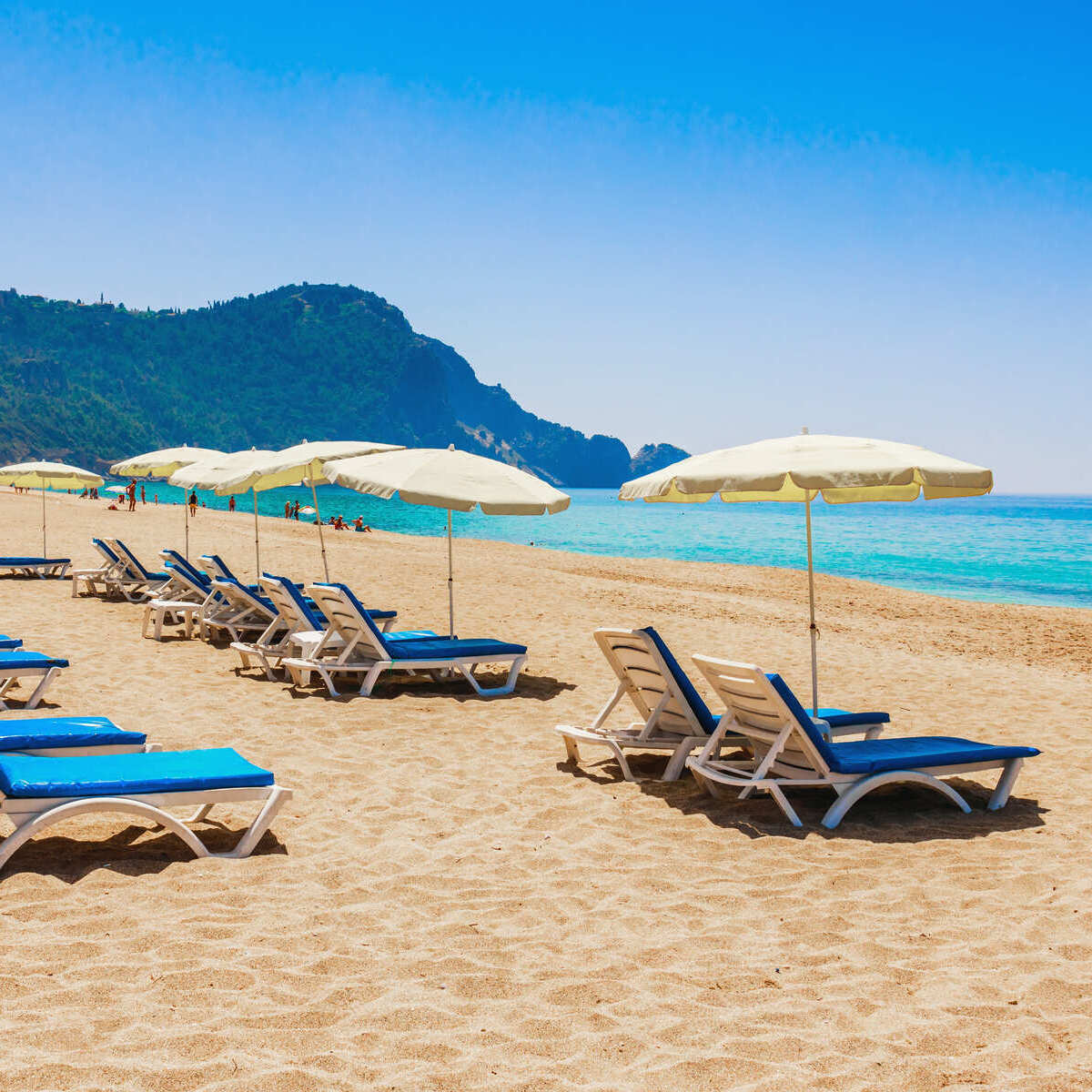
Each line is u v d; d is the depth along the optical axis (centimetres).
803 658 1123
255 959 334
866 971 336
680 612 1459
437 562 2062
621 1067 272
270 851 446
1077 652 1323
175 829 423
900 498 655
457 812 513
